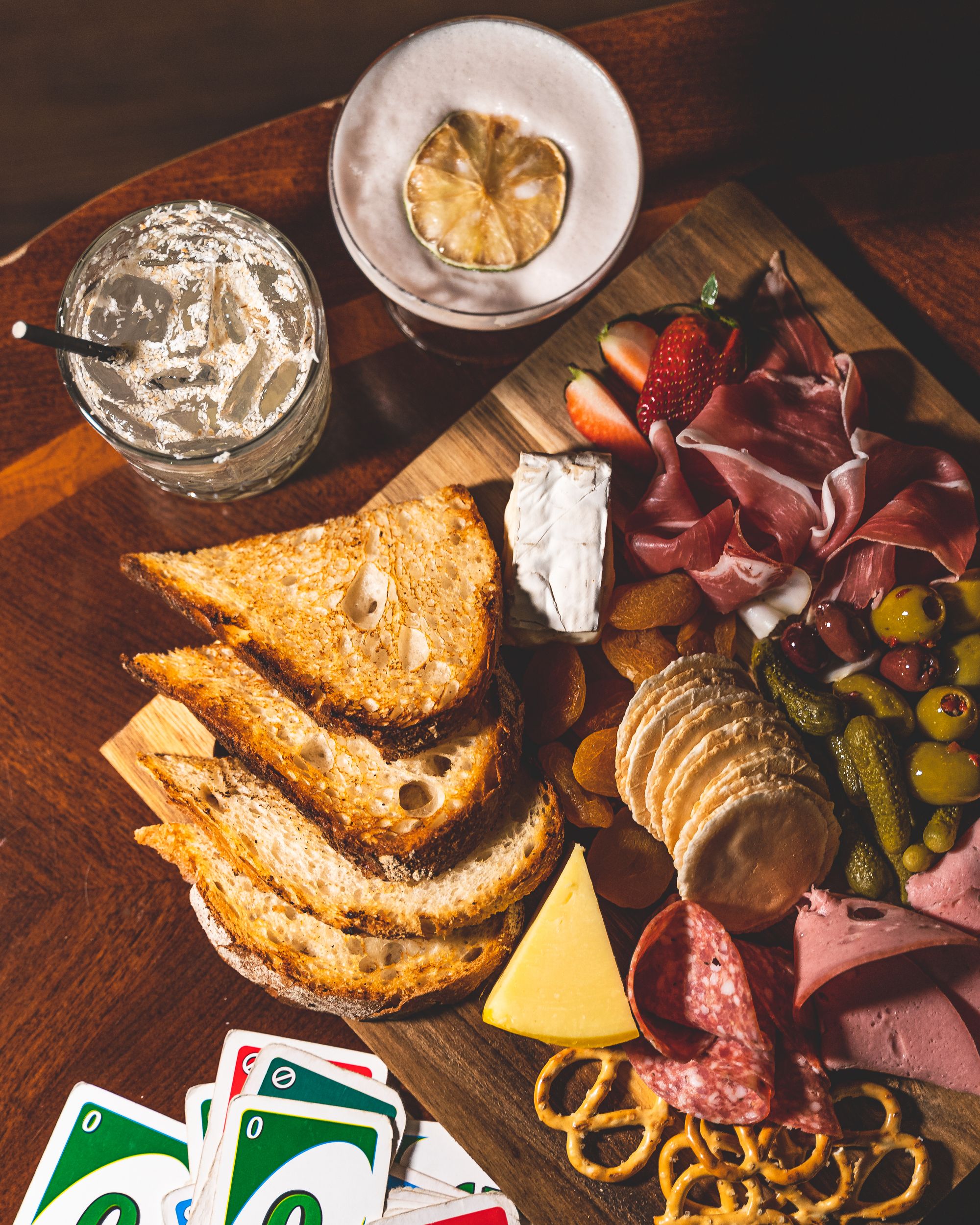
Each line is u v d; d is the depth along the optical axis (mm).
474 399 545
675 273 535
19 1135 500
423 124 512
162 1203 498
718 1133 478
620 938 496
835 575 512
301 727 498
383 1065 502
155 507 536
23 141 753
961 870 483
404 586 498
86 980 506
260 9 754
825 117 555
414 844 471
